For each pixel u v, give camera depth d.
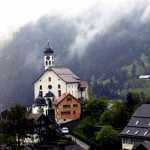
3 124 106.88
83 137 143.38
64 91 190.25
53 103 174.50
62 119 167.88
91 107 166.12
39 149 126.31
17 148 105.81
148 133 116.12
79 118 169.62
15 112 106.69
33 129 135.50
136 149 103.50
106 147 128.00
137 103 162.88
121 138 127.56
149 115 122.50
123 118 146.12
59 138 139.62
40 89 196.25
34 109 179.75
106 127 130.25
